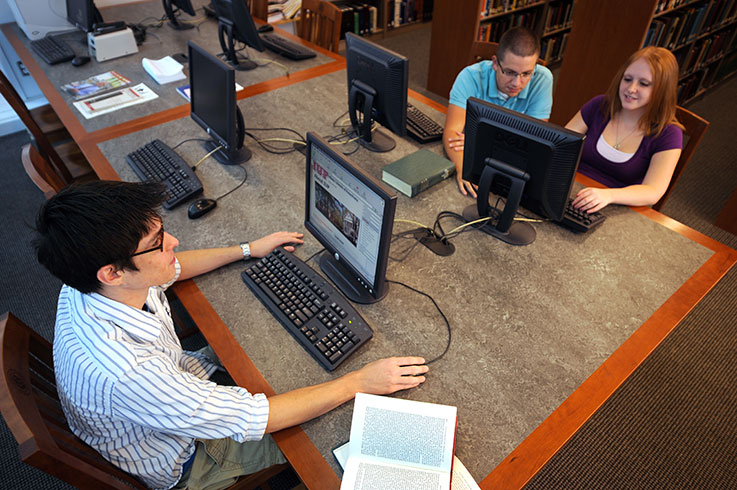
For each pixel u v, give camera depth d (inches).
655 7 104.9
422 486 37.6
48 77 101.2
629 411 74.0
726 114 152.7
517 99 85.6
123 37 107.0
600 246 61.3
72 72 103.0
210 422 39.5
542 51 173.0
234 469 48.2
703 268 58.1
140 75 101.7
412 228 63.9
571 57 126.0
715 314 88.7
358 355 48.6
